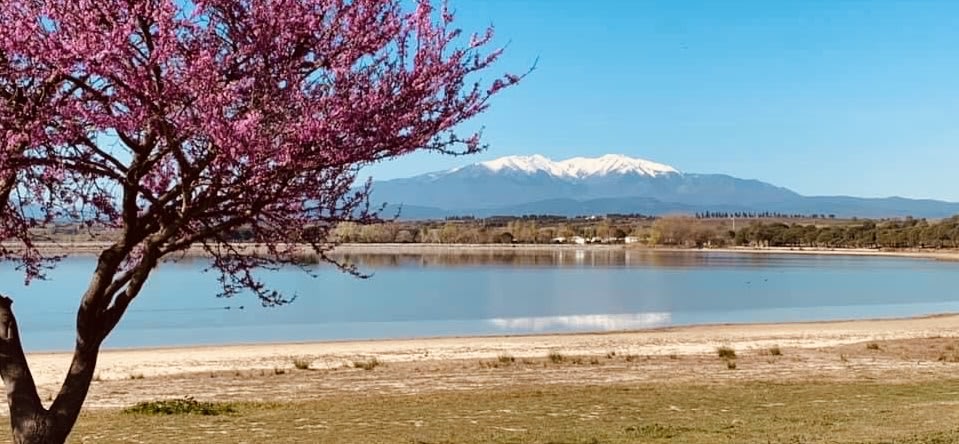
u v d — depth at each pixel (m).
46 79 4.64
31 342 37.66
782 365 24.48
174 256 6.65
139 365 27.05
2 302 5.59
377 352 30.73
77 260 113.31
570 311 53.88
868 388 18.47
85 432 13.43
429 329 42.62
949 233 197.25
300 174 4.98
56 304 58.31
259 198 5.00
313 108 4.68
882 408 14.86
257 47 4.63
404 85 4.99
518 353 29.88
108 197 5.62
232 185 4.81
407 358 28.61
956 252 189.88
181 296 67.00
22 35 4.32
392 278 90.94
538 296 67.25
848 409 14.85
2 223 5.62
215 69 4.53
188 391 20.09
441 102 5.27
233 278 6.30
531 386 20.12
